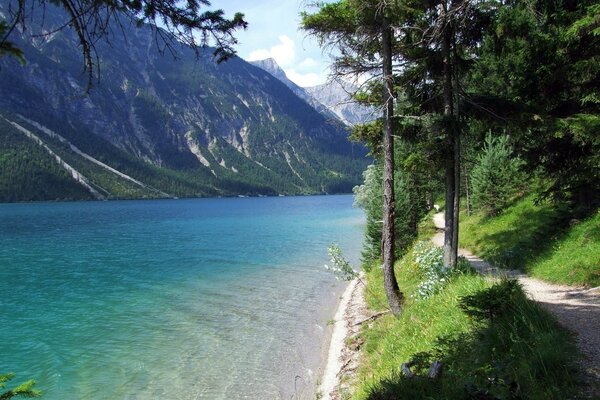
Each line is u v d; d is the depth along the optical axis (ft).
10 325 62.18
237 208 464.24
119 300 76.28
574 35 39.27
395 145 79.20
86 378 43.88
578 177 49.49
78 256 129.80
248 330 58.23
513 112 43.04
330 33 41.27
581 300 34.83
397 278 63.52
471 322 28.96
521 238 66.54
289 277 95.25
